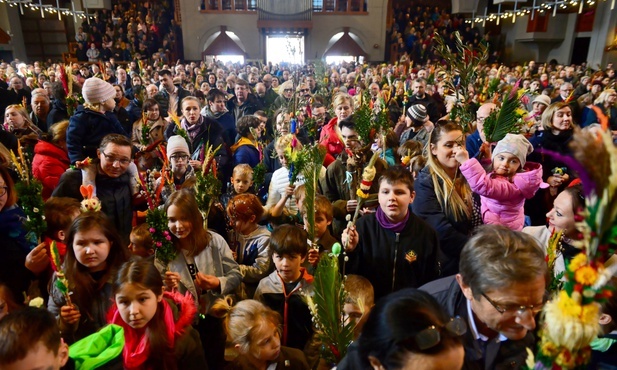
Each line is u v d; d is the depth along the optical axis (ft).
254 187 10.47
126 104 20.25
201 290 7.25
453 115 11.69
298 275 6.85
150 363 5.24
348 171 9.12
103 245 6.07
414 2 75.10
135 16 66.08
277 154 11.25
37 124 16.35
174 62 67.00
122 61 60.59
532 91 23.63
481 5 69.15
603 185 2.43
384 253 6.70
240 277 7.56
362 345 3.17
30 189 6.01
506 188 7.34
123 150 8.62
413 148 11.81
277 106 21.66
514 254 3.65
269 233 8.55
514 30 69.41
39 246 6.46
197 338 5.83
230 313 5.95
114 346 4.94
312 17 70.08
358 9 70.74
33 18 66.49
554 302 2.78
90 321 6.08
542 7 47.09
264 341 5.60
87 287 6.10
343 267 6.16
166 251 6.64
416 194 8.03
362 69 46.57
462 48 12.33
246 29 69.82
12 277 6.59
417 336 2.87
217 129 13.24
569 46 62.80
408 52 69.77
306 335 6.85
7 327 4.00
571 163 2.55
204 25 68.95
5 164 9.02
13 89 23.70
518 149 7.43
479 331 4.23
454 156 7.52
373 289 6.46
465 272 3.91
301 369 5.98
